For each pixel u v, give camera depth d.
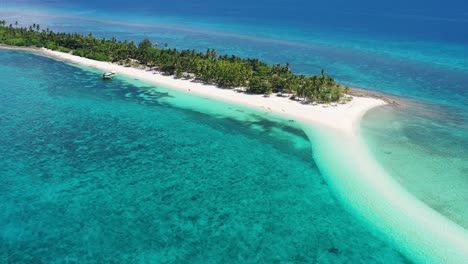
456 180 58.25
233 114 84.94
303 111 86.06
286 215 50.53
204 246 44.47
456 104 99.62
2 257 41.09
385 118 84.06
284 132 75.94
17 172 57.69
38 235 44.72
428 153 67.06
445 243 45.09
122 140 71.00
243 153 67.50
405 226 48.00
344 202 53.12
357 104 92.62
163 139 72.19
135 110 86.12
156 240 45.00
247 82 101.06
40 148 65.81
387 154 66.31
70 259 41.38
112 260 41.53
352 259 43.25
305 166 62.97
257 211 51.22
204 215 50.00
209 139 72.81
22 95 91.44
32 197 51.75
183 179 58.41
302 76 100.00
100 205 50.97
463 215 49.75
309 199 54.03
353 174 59.84
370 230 47.72
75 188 54.47
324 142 71.06
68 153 64.69
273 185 57.50
